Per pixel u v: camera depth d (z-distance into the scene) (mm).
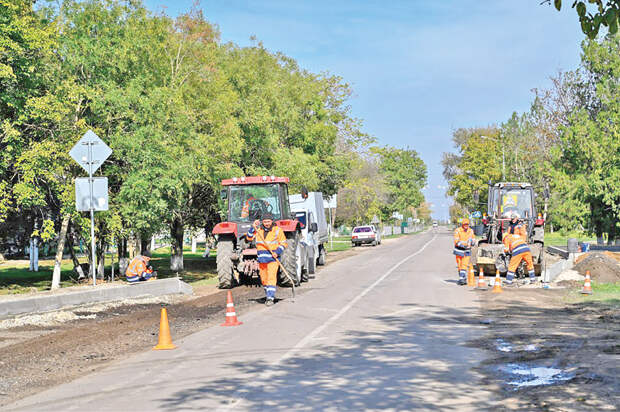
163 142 28109
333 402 7773
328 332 13273
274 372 9531
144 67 30188
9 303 15516
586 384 8469
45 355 11555
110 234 28359
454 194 107500
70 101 26250
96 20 28406
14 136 23906
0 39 22906
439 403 7672
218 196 34219
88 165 20219
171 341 12102
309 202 34688
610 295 19422
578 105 53625
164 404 7844
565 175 46812
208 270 41688
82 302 18047
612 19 8109
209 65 37469
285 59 49312
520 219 26672
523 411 7277
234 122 34750
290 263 23406
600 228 48781
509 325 13977
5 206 24797
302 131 45125
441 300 18938
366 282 25234
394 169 148750
